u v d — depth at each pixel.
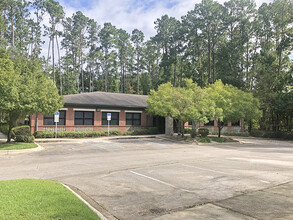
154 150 15.84
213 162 11.51
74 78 62.09
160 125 28.58
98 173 8.75
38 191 5.76
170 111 20.61
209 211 5.07
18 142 16.78
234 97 23.59
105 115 24.86
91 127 23.78
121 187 6.90
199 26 41.59
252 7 39.75
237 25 41.09
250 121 35.31
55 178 7.89
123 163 10.88
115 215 4.82
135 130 25.80
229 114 22.62
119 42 66.56
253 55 40.28
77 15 59.72
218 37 43.12
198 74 47.69
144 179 7.89
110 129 24.95
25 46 52.19
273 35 38.62
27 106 14.68
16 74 15.57
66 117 22.53
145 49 65.94
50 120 21.94
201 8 42.09
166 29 55.00
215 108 21.89
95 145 17.81
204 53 50.03
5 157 12.23
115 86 67.06
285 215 4.86
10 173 8.52
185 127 30.33
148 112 23.84
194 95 21.58
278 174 8.82
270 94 30.66
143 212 5.00
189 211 5.06
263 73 33.75
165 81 53.50
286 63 37.75
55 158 12.06
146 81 64.75
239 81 35.44
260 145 21.89
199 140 21.89
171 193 6.38
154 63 66.50
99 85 68.75
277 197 6.09
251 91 34.44
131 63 69.44
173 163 11.10
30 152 14.05
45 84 16.89
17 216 4.20
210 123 31.98
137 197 6.00
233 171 9.34
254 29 38.88
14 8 46.25
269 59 34.72
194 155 13.95
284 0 35.69
